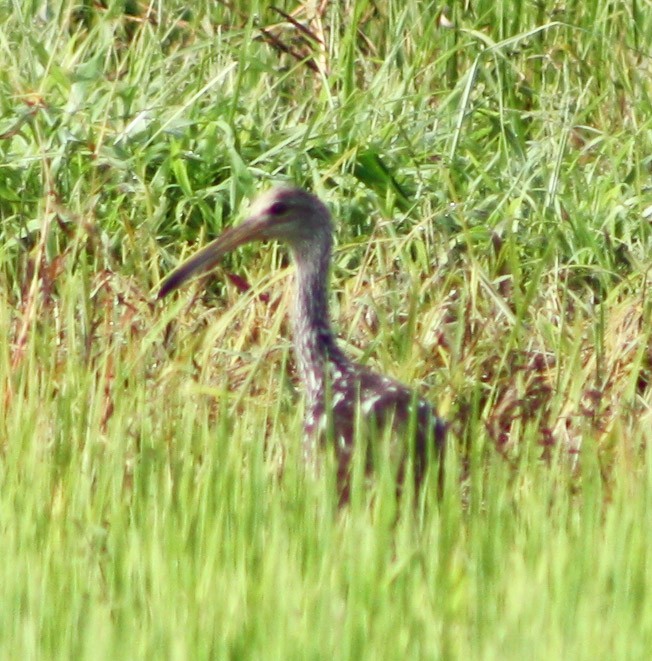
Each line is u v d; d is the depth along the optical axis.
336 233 13.20
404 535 8.13
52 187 12.77
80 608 7.48
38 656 7.21
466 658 7.14
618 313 12.15
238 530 8.23
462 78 14.60
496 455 9.21
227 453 9.17
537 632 7.23
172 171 13.52
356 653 7.11
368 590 7.57
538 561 7.99
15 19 15.35
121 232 13.05
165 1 16.05
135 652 7.15
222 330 11.45
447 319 12.33
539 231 13.23
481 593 7.64
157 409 10.24
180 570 7.85
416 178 13.77
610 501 9.08
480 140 14.77
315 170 13.32
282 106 15.13
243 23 15.91
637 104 14.87
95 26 15.55
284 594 7.51
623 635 7.22
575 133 14.80
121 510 8.52
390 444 9.56
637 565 7.89
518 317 11.64
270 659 7.10
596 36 15.26
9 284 12.86
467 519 8.97
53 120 13.48
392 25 15.66
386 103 14.34
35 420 9.87
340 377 10.57
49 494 8.90
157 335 11.56
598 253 13.00
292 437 9.70
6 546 8.09
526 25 15.75
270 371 11.17
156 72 14.91
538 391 11.20
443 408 11.00
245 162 13.73
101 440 9.94
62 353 11.63
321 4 15.38
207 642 7.14
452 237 13.03
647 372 11.88
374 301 12.19
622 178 14.09
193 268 11.28
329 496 8.55
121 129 13.83
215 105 14.04
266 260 13.00
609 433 10.59
